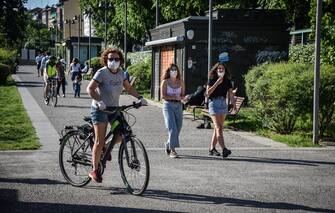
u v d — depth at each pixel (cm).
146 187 776
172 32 2436
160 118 1866
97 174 808
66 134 856
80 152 841
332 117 1429
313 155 1148
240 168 997
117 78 793
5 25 7831
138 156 784
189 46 2262
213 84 1100
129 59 4928
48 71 2308
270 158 1105
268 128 1546
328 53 1806
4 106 2230
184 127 1627
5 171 952
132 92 816
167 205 734
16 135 1386
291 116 1438
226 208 722
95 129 795
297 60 2594
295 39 3108
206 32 2264
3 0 7875
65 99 2675
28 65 10512
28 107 2203
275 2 2967
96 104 789
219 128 1102
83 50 7575
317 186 858
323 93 1377
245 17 2284
